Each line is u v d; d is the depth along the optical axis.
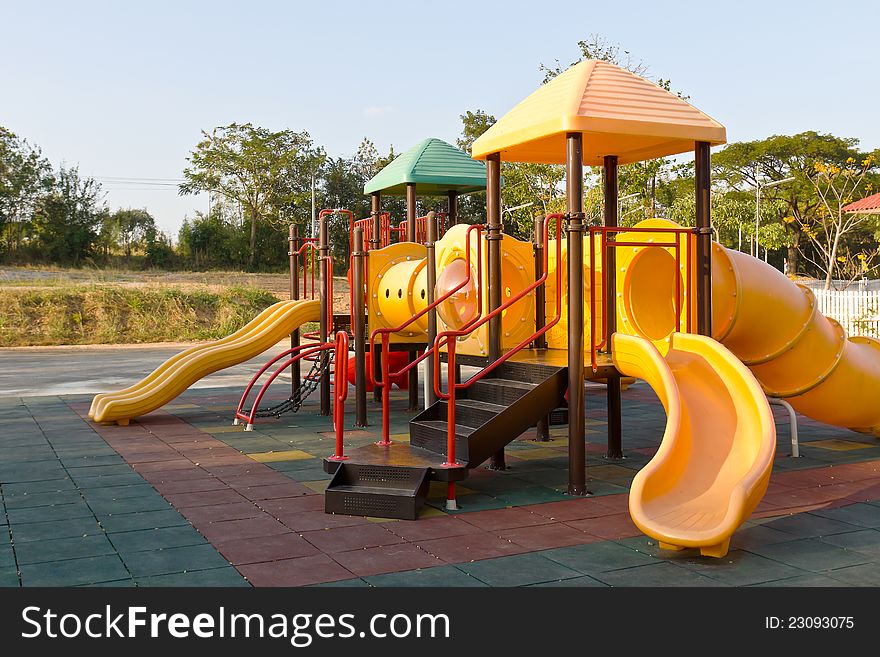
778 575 5.10
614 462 8.99
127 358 24.45
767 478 5.64
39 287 34.50
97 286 35.09
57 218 58.88
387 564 5.32
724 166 62.97
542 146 8.33
